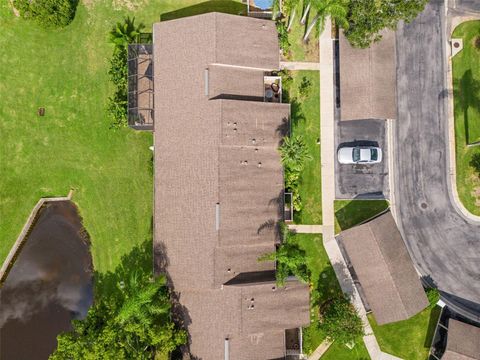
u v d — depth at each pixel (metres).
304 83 30.78
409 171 30.67
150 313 25.06
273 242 27.84
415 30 30.88
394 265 28.30
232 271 27.12
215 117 26.73
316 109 30.78
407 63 30.91
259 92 28.66
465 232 30.27
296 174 29.19
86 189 30.50
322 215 30.50
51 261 30.52
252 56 27.86
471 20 30.84
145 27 30.78
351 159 30.03
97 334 24.39
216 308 26.86
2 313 30.20
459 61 30.78
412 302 28.23
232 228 26.78
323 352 30.19
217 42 26.98
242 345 26.80
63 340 24.14
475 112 30.58
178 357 27.58
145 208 30.41
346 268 30.34
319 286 30.38
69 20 30.28
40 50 30.64
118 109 29.00
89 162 30.52
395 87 29.28
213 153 26.73
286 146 27.09
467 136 30.59
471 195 30.42
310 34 30.73
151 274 28.86
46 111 30.58
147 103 29.16
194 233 26.92
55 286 30.36
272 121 27.97
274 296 27.23
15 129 30.48
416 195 30.58
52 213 30.70
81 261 30.47
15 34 30.56
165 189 27.72
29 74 30.58
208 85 27.22
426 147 30.69
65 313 30.28
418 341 30.16
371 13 25.86
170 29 27.94
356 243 28.62
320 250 30.42
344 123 30.75
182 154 27.44
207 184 26.77
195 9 30.95
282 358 27.64
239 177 27.16
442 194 30.52
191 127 27.28
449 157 30.61
